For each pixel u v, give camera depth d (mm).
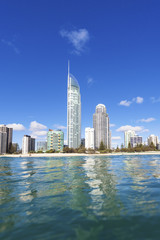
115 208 7492
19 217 6699
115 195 9617
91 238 4988
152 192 10117
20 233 5406
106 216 6629
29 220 6406
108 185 12430
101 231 5430
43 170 23641
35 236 5195
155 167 26031
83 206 7844
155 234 5184
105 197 9242
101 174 18375
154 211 7027
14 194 10203
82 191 10711
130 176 16641
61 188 11664
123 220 6227
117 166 28391
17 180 15320
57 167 28250
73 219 6414
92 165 31172
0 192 10742
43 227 5801
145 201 8398
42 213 7070
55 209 7523
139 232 5320
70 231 5473
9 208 7727
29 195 9945
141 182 13406
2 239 5055
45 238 5055
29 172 21500
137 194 9742
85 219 6387
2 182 14375
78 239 4938
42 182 14102
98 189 11188
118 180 14461
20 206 7984
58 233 5348
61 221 6258
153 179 14734
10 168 27891
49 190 11117
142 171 20781
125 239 4906
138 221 6113
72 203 8320
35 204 8250
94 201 8570
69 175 17969
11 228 5773
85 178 15805
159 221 6082
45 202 8547
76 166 29656
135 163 35531
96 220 6281
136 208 7434
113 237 5043
